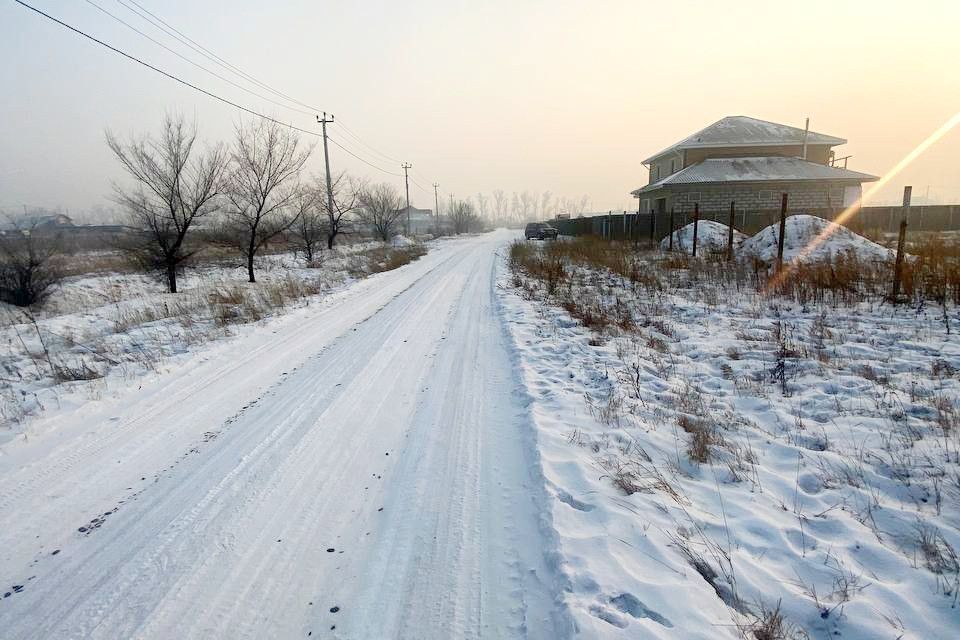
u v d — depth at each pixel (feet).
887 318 28.99
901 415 15.89
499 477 13.12
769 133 121.39
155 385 21.70
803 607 8.46
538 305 37.22
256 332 31.58
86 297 53.67
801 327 28.27
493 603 8.91
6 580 9.89
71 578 9.87
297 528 11.24
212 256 77.36
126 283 61.52
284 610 8.88
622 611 8.23
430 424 16.61
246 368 23.98
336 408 18.33
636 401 17.93
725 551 9.91
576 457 13.70
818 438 14.87
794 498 11.86
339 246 118.32
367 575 9.71
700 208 110.01
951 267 35.14
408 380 21.25
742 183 108.17
